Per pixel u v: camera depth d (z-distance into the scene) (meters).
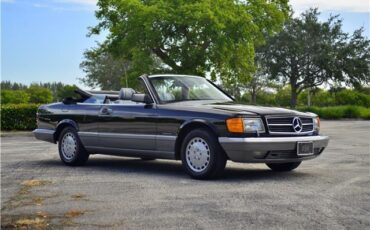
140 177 8.70
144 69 25.84
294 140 8.14
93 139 10.09
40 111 11.37
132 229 5.22
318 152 8.70
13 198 7.03
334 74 52.00
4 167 10.47
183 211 5.95
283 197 6.61
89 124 10.18
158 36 24.55
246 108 8.33
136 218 5.67
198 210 5.97
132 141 9.31
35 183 8.23
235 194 6.89
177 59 25.38
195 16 23.81
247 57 27.00
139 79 9.39
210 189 7.33
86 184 8.06
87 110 10.29
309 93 57.03
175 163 10.92
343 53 51.41
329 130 24.91
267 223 5.31
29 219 5.77
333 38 52.56
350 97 55.62
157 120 8.88
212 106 8.51
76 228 5.34
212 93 9.56
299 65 53.12
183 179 8.37
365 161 10.78
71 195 7.13
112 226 5.37
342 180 8.01
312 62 52.00
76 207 6.34
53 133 10.95
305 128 8.49
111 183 8.09
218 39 24.41
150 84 9.24
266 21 27.23
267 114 8.13
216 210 5.94
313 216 5.57
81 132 10.34
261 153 7.95
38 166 10.62
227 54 25.62
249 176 8.59
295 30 52.50
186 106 8.67
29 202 6.73
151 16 24.39
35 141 19.06
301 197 6.60
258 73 54.00
